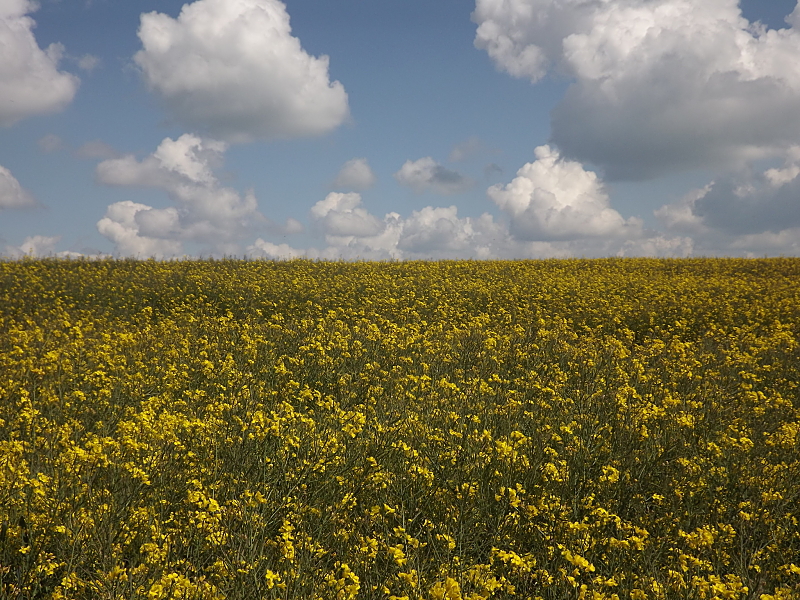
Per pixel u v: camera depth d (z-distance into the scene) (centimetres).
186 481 516
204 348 1080
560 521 473
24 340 1044
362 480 541
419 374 1013
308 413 753
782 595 380
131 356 1018
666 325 1627
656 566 449
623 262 3083
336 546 456
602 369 1020
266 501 480
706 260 3219
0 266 2219
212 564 418
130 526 430
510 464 569
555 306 1822
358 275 2342
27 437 595
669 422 713
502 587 396
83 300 1780
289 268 2553
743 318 1672
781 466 597
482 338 1257
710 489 563
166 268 2397
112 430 658
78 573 393
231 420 659
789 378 1046
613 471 557
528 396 852
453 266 2741
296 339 1188
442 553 446
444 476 566
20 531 410
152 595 352
